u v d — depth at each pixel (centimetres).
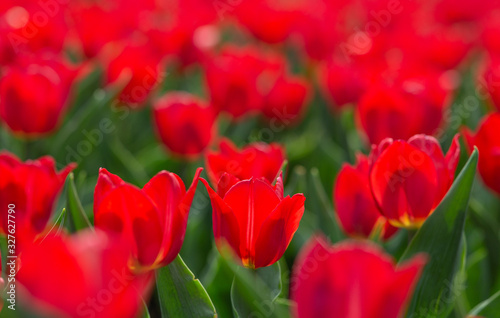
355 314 84
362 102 131
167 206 95
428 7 313
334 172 144
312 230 124
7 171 101
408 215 105
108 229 95
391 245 116
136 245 95
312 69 213
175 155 132
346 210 111
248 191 98
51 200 103
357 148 162
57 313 81
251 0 225
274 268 107
